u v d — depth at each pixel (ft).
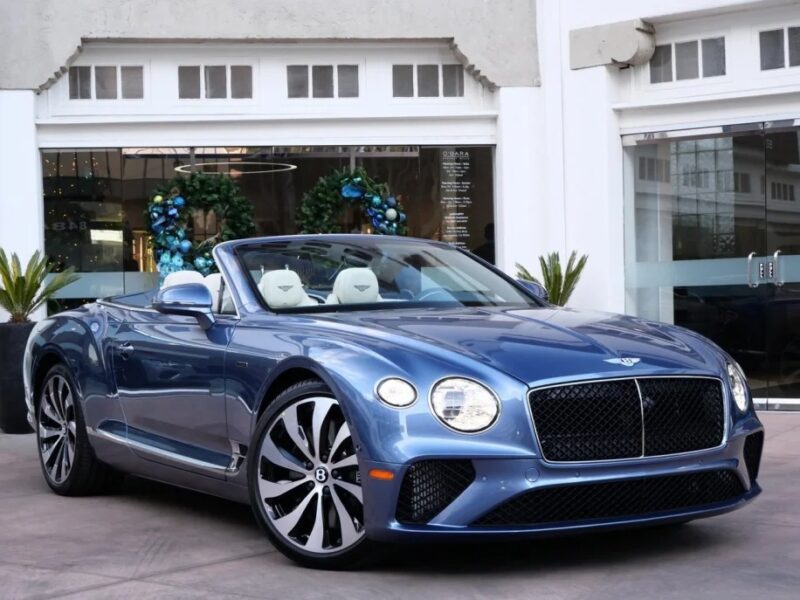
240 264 18.42
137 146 35.22
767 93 31.55
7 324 29.71
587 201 34.24
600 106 33.86
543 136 35.17
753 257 32.22
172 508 19.83
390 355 14.56
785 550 15.53
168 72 35.47
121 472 20.99
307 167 35.68
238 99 35.60
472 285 19.31
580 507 14.16
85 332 20.84
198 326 17.94
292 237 19.58
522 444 13.88
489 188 36.11
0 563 15.89
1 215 34.17
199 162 35.47
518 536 13.88
